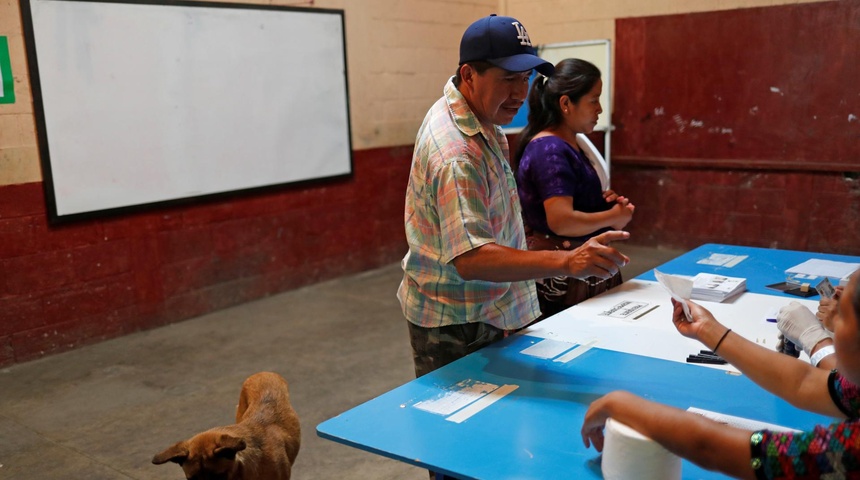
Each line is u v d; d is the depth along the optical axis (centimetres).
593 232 241
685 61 589
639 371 169
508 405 154
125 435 313
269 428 220
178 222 471
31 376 389
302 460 288
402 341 421
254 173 507
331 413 326
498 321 193
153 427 320
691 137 599
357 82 566
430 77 621
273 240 527
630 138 632
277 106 514
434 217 178
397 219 614
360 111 571
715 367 170
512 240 194
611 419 117
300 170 535
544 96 239
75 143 417
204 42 468
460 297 186
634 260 595
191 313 485
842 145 529
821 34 522
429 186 174
